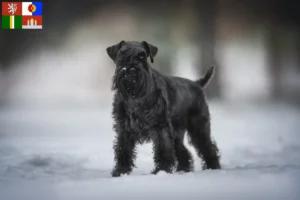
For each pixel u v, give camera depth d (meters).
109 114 26.69
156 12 41.06
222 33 39.25
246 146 12.24
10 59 44.88
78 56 45.22
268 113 26.66
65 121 22.33
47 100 38.25
